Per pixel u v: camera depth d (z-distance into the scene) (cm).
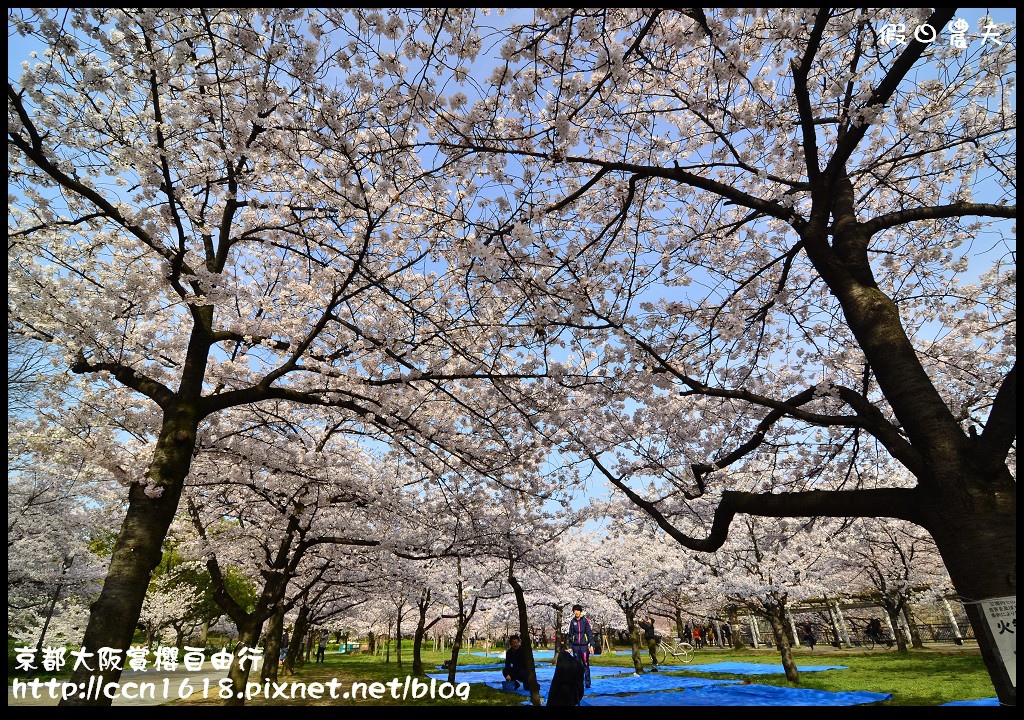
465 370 806
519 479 1048
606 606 2269
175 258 584
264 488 1173
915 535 1869
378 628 4088
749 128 573
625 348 741
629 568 2036
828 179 525
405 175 628
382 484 1242
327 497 1163
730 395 566
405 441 952
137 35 479
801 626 3406
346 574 1638
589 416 885
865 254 507
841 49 609
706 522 1263
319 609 2098
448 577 1855
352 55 505
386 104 539
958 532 386
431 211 632
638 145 723
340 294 659
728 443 930
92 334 677
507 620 2548
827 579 2133
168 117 554
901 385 436
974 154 693
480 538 1242
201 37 494
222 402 671
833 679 1435
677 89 662
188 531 1292
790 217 532
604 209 752
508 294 689
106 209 559
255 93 525
